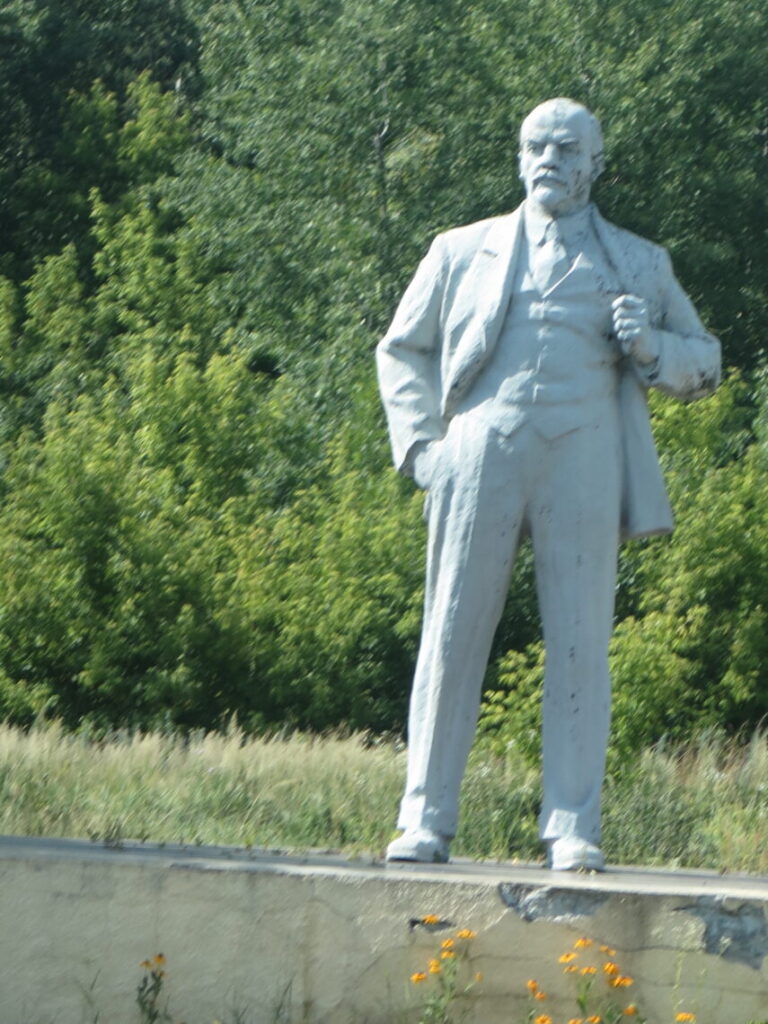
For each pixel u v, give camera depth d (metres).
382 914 10.95
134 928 11.03
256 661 34.56
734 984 10.75
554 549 12.78
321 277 45.75
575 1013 10.77
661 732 29.25
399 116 45.22
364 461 39.25
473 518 12.79
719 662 32.50
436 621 12.93
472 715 12.88
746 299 43.94
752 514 32.94
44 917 11.05
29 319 48.06
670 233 43.44
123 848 12.69
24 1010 10.99
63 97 54.44
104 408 39.06
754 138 46.72
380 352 13.44
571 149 13.14
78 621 34.38
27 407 44.31
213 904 11.02
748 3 45.56
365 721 34.50
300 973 10.95
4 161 53.56
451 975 10.74
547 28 44.53
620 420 13.03
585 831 12.60
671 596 31.86
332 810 18.77
